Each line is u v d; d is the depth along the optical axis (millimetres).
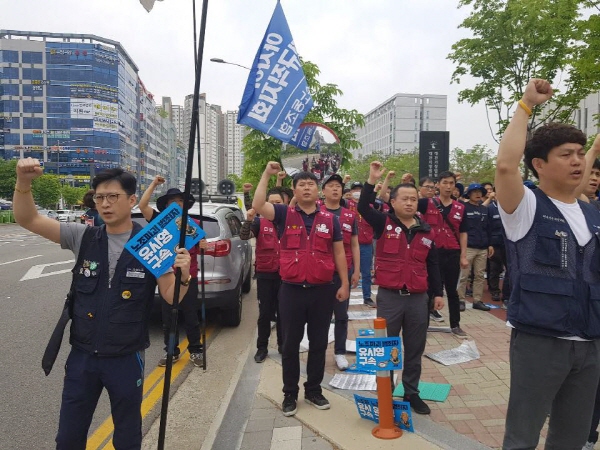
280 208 4098
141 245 2598
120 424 2639
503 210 2412
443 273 6164
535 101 2338
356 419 3863
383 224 4031
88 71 81688
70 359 2645
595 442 3275
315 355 4102
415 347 4000
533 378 2336
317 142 7188
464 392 4383
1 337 6434
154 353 5938
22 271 12312
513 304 2404
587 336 2285
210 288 6520
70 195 72938
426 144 10578
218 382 4973
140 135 98625
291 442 3555
